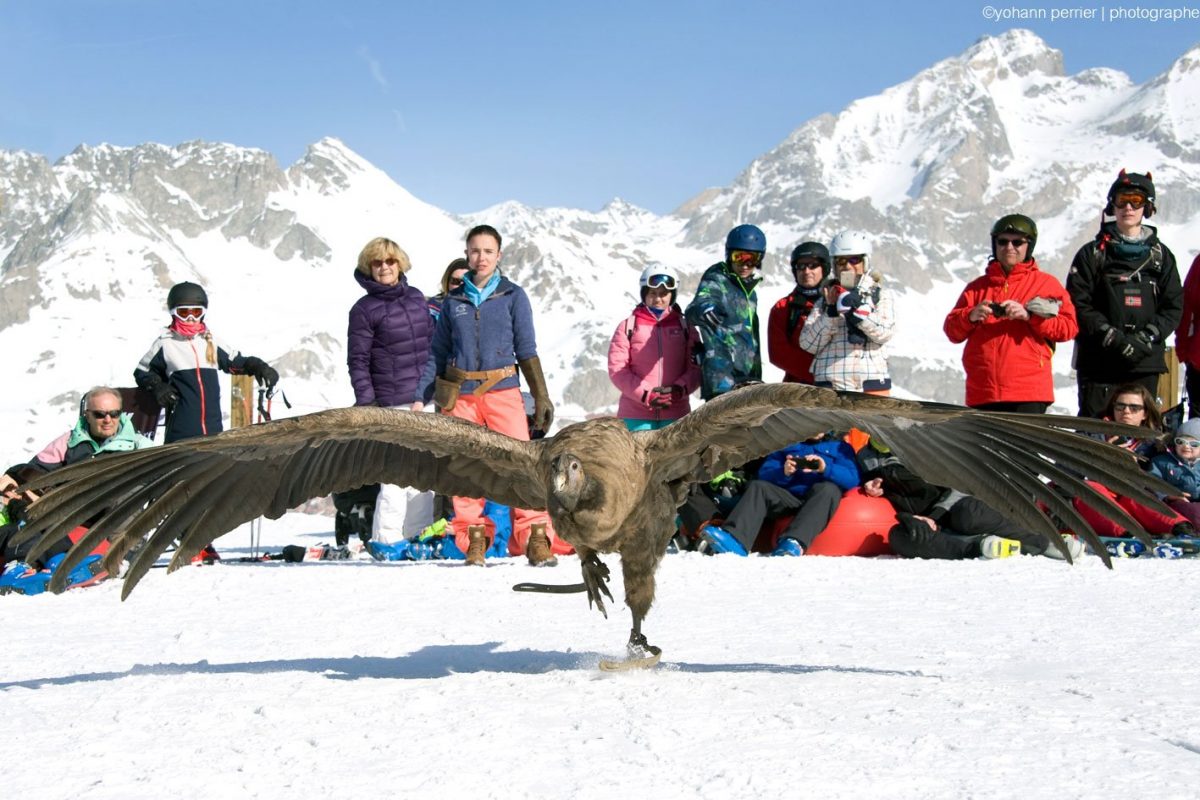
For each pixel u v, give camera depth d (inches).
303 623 331.3
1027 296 470.3
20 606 377.4
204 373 507.8
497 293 475.2
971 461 243.3
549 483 237.3
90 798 174.4
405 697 230.2
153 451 239.9
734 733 199.6
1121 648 270.5
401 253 509.4
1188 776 173.8
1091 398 490.3
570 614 338.6
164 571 450.0
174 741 202.8
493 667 265.4
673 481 256.4
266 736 204.5
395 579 418.0
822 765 180.9
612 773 179.0
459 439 252.7
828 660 262.5
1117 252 476.1
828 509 471.5
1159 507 226.5
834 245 480.7
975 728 199.6
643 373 515.2
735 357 499.5
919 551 456.1
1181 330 518.0
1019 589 366.0
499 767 183.3
